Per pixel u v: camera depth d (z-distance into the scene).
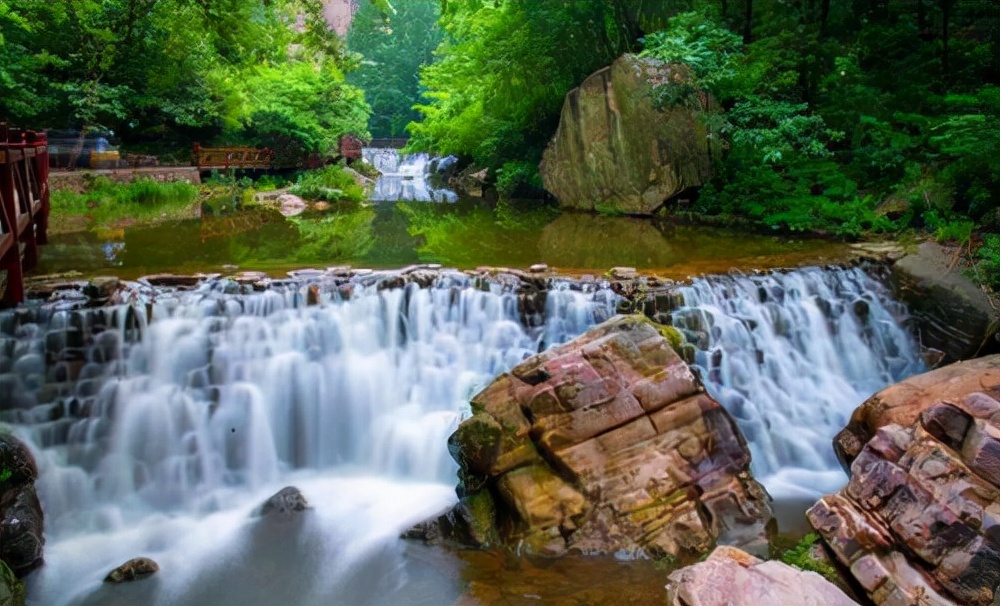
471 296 8.67
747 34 17.44
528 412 6.59
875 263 10.30
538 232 14.23
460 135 25.81
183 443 7.66
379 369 8.40
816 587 4.90
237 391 7.91
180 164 23.33
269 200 19.44
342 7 65.06
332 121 30.27
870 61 16.86
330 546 6.48
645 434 6.57
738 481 6.64
